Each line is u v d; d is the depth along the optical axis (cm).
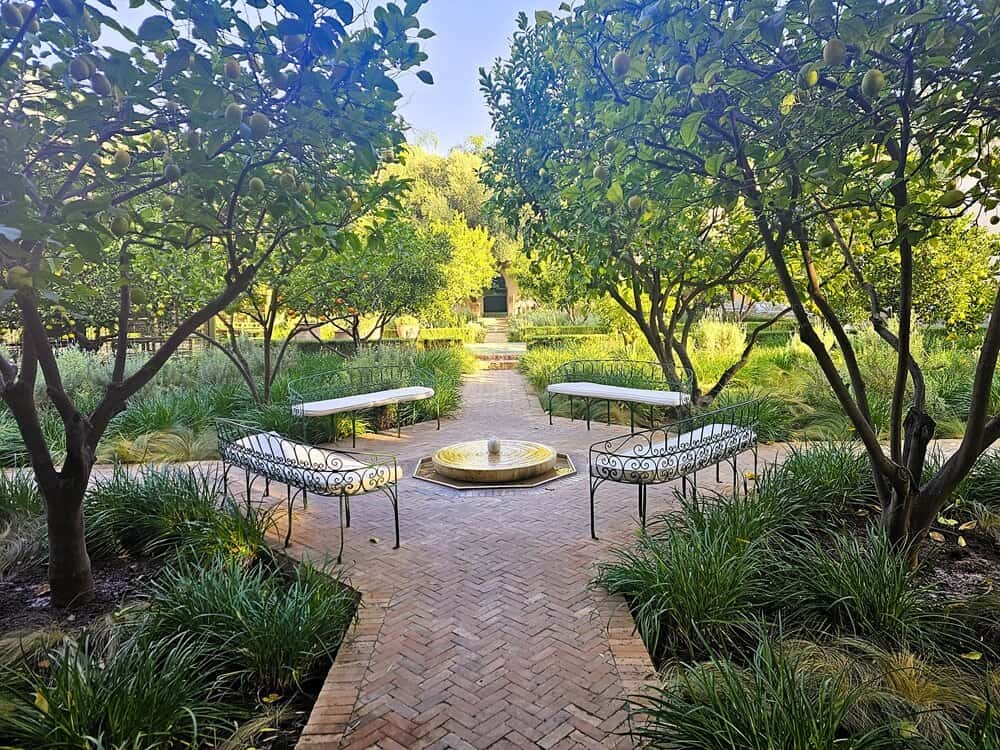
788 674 239
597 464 456
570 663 287
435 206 2567
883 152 377
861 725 235
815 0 201
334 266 873
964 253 886
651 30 238
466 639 309
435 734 242
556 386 840
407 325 2042
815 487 462
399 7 212
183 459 658
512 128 695
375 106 248
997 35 212
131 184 269
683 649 302
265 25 212
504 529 459
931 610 316
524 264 1759
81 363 951
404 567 394
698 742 214
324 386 881
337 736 241
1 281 214
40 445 336
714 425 534
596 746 235
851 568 327
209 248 620
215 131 246
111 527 420
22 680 265
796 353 1030
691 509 418
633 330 1216
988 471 480
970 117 277
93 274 712
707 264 681
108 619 315
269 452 482
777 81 263
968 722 238
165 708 237
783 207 293
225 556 383
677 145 313
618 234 571
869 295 420
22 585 378
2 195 215
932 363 869
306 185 309
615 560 396
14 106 286
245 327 1884
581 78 311
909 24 215
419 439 766
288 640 283
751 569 327
